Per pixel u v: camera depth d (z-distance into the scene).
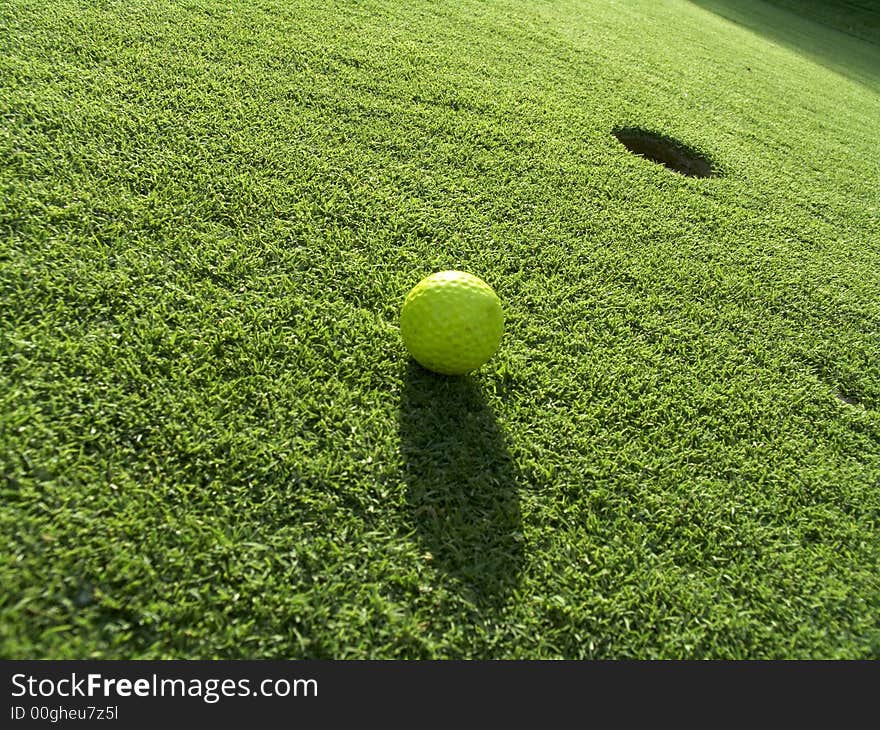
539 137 0.46
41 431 0.19
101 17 0.43
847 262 0.43
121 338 0.23
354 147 0.38
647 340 0.30
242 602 0.17
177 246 0.28
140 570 0.17
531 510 0.21
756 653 0.19
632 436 0.25
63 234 0.26
